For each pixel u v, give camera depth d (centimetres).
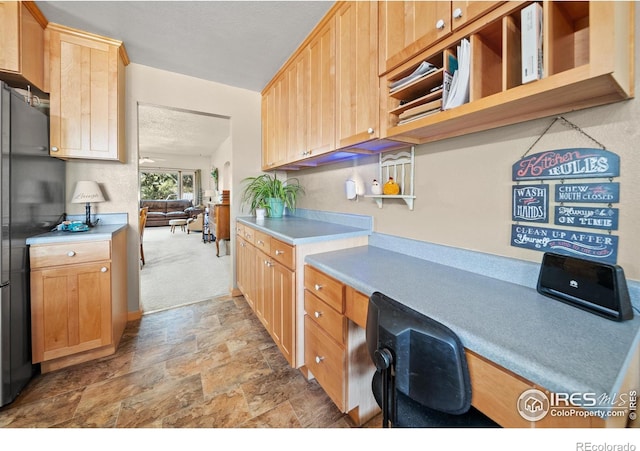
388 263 131
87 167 215
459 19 90
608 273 72
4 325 132
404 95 123
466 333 64
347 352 119
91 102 187
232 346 193
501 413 59
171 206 924
